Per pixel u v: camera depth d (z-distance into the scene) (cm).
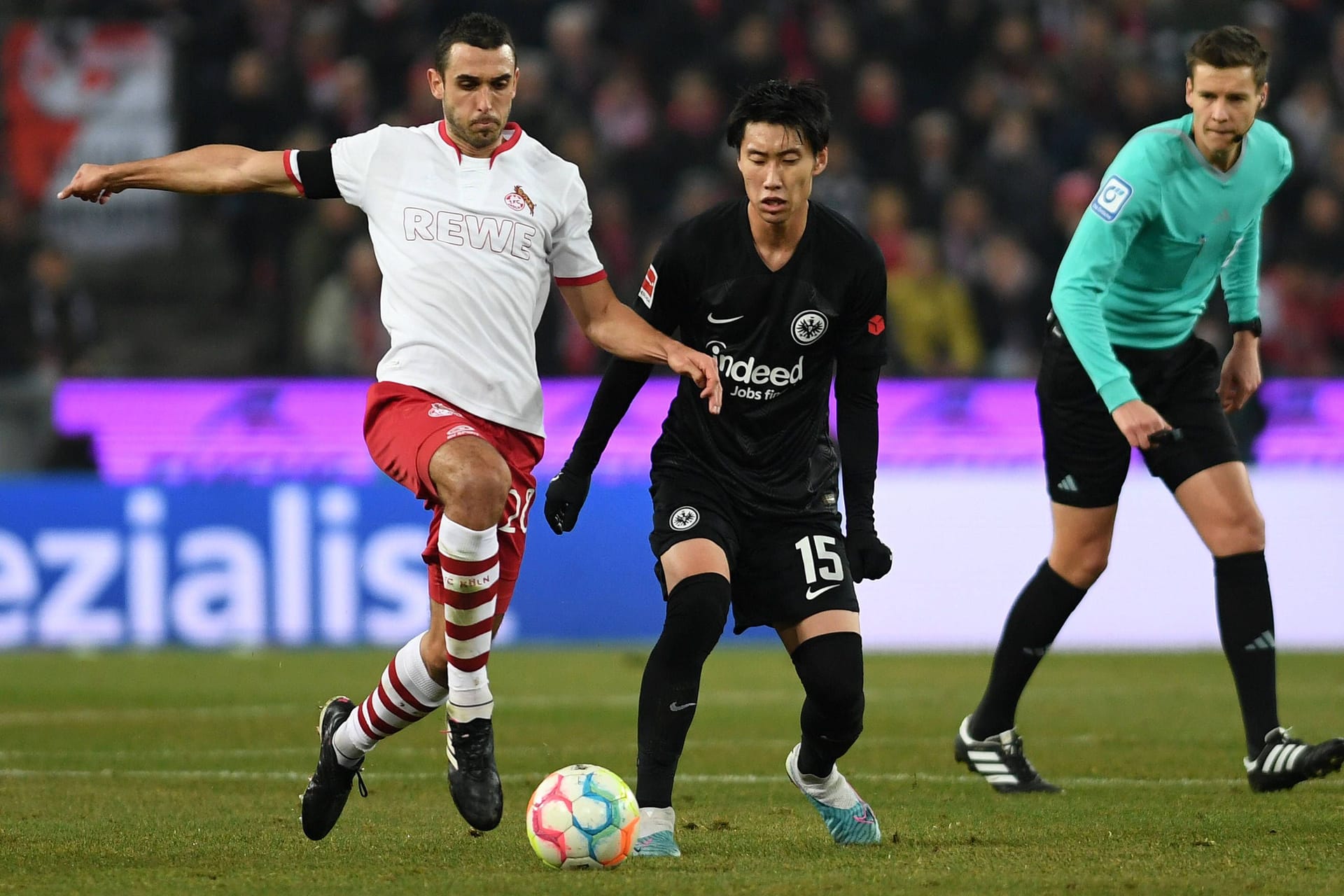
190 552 4203
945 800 2095
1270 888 1452
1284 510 4372
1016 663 2173
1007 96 5972
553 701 3231
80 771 2364
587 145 5544
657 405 4331
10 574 4150
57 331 5134
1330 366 5525
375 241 1767
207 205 5712
